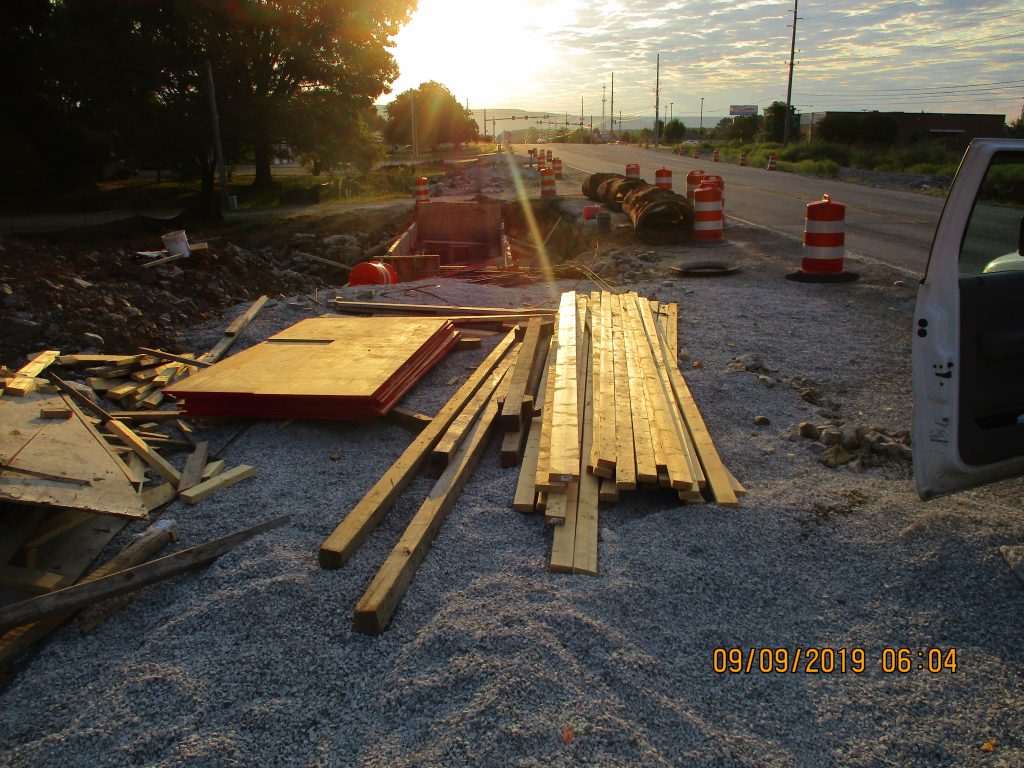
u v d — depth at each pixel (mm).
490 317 8000
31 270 8031
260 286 11508
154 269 9672
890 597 3150
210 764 2445
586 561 3408
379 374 5598
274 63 33156
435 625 3000
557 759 2334
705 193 12805
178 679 2828
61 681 2955
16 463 3727
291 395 5207
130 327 7438
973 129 52000
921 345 3070
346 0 32625
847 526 3658
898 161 33312
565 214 19641
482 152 79875
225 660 2943
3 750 2607
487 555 3602
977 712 2535
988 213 3363
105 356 6547
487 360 6406
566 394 5055
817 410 5230
